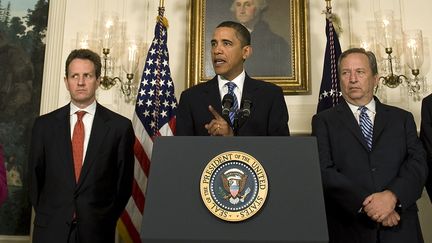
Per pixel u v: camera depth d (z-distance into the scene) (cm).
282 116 251
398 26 396
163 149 152
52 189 244
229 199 141
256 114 246
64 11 431
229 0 422
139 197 336
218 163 146
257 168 144
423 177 218
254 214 138
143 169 343
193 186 144
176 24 425
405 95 380
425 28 396
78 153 255
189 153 150
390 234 210
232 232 137
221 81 262
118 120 271
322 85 364
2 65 426
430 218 359
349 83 244
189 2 422
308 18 411
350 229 218
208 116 249
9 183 400
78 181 244
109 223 250
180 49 420
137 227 331
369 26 405
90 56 273
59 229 232
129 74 394
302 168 145
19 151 408
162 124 361
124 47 418
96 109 272
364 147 229
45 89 411
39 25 433
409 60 373
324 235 134
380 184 218
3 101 419
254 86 257
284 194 141
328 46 370
